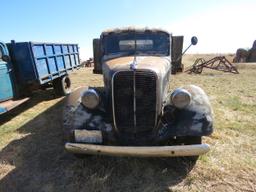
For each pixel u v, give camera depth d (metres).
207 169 4.00
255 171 3.95
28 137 5.61
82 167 4.20
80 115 3.91
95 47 6.00
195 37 5.50
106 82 4.19
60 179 3.92
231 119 6.35
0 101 6.70
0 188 3.74
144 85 3.59
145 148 3.35
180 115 3.76
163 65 4.23
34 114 7.39
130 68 3.59
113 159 4.39
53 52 8.71
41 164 4.38
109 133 3.79
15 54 7.25
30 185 3.79
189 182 3.70
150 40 5.28
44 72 7.92
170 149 3.30
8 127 6.30
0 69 6.64
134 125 3.73
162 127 3.79
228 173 3.90
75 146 3.58
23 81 7.51
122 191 3.57
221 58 18.14
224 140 5.08
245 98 8.71
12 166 4.36
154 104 3.66
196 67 18.22
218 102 8.15
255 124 5.96
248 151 4.62
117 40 5.36
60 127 6.18
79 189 3.65
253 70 18.78
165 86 4.26
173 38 5.70
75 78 15.36
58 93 9.64
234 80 13.27
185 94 3.70
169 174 3.92
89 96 3.87
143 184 3.70
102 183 3.74
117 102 3.69
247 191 3.48
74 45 11.28
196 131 3.59
